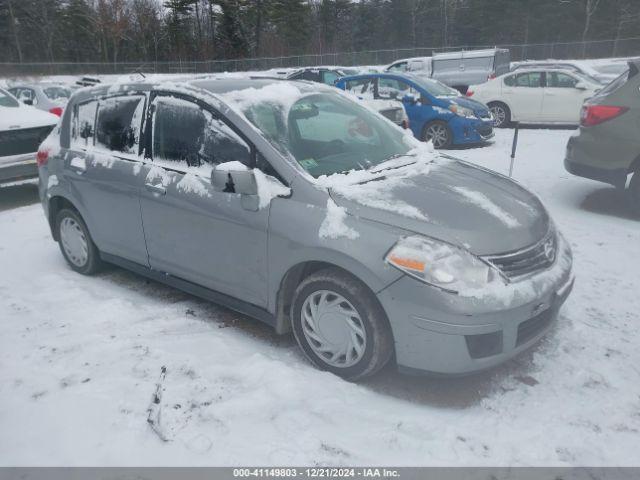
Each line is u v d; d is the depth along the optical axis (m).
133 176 4.07
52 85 16.28
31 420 2.88
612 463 2.60
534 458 2.63
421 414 2.93
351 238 3.01
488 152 10.29
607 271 4.74
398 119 7.68
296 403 2.98
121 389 3.11
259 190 3.36
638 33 42.97
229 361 3.41
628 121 5.93
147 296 4.43
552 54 37.88
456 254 2.88
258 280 3.47
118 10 44.97
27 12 49.84
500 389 3.16
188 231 3.77
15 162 7.29
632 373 3.30
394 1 55.53
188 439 2.72
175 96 3.94
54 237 5.09
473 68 19.03
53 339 3.69
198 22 46.19
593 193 7.16
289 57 39.78
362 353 3.09
